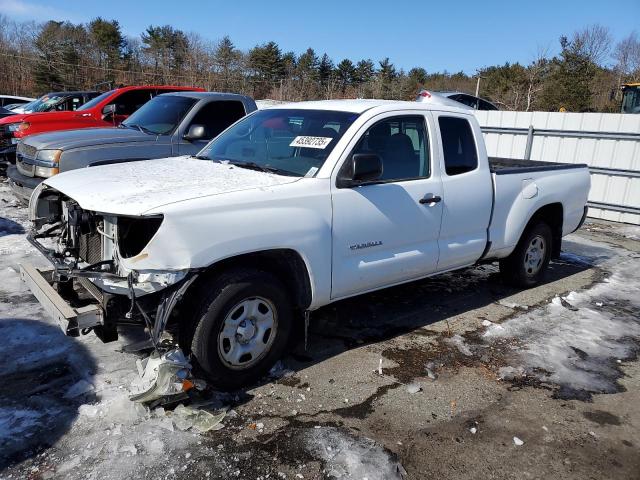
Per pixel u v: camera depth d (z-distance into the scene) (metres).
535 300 5.84
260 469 2.96
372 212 4.15
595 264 7.45
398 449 3.21
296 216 3.70
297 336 4.62
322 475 2.94
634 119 10.26
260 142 4.56
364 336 4.72
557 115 11.26
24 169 7.19
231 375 3.61
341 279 4.06
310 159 4.07
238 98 8.36
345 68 59.00
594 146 10.83
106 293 3.24
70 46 47.72
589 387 4.04
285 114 4.75
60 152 6.68
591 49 43.25
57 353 4.03
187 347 3.47
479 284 6.29
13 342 4.16
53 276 3.87
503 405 3.74
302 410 3.54
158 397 3.28
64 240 4.06
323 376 3.98
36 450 3.00
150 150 7.30
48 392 3.54
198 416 3.34
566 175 6.14
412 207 4.44
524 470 3.09
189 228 3.24
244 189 3.59
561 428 3.51
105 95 10.89
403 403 3.69
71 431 3.16
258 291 3.61
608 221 10.75
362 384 3.90
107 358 3.99
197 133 6.93
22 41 47.88
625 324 5.27
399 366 4.20
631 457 3.26
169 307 3.22
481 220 5.14
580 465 3.16
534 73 43.75
